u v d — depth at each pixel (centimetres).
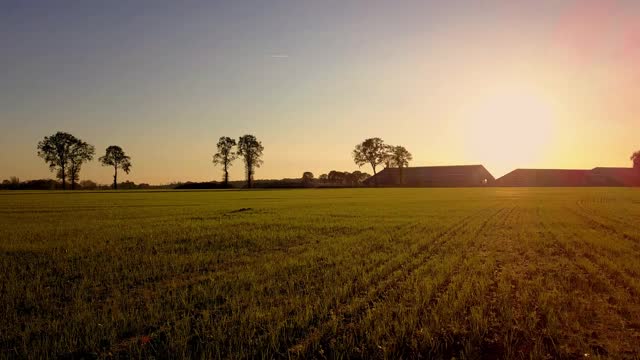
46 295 993
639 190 9706
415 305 864
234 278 1144
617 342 700
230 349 664
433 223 2575
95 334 732
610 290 997
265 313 824
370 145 15725
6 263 1362
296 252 1573
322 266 1295
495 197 6500
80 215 3288
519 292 983
